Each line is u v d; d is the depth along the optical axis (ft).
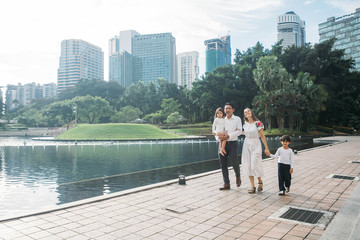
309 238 11.14
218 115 21.38
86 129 144.77
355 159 39.99
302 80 168.76
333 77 208.85
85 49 575.79
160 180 30.83
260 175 19.31
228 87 209.67
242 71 203.62
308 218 13.75
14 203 21.86
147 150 75.05
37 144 104.17
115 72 604.08
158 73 630.74
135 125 152.66
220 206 16.03
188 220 13.56
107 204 16.56
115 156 58.80
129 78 622.95
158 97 319.88
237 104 211.41
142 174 35.06
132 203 16.75
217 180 24.16
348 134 183.32
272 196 18.44
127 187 27.32
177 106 264.72
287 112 170.30
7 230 12.19
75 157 57.16
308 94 164.86
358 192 19.12
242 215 14.33
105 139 122.42
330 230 11.71
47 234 11.73
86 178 32.83
